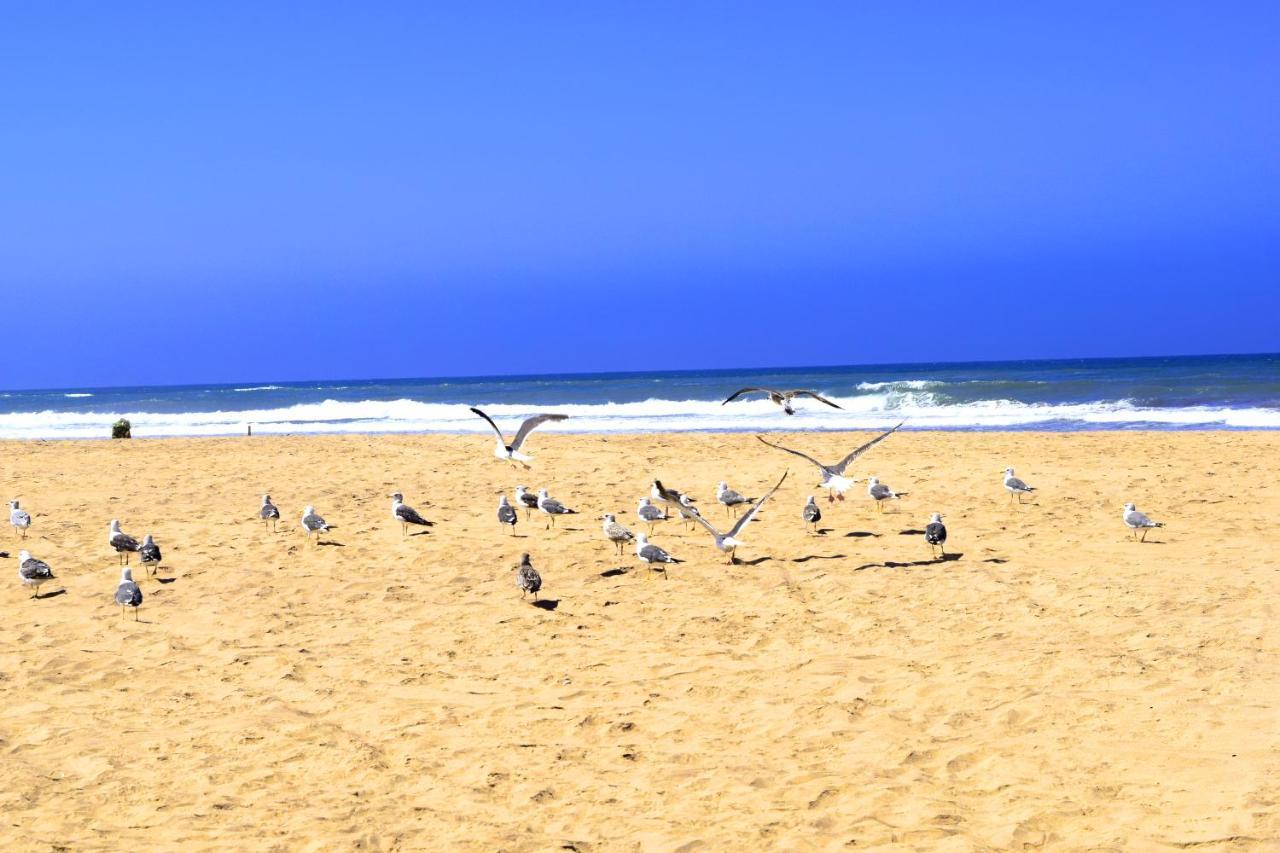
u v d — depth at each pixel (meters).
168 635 15.73
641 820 9.50
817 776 10.20
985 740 10.81
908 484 27.94
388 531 22.86
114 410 95.75
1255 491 25.22
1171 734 10.56
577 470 32.16
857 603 16.27
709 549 20.55
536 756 11.02
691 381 127.56
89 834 9.55
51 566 20.16
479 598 17.42
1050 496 25.50
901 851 8.62
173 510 25.98
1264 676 11.93
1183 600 15.47
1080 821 8.94
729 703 12.33
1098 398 59.81
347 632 15.72
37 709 12.78
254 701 12.90
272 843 9.30
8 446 41.62
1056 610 15.46
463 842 9.23
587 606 16.75
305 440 42.44
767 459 34.22
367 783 10.55
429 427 57.09
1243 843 8.27
